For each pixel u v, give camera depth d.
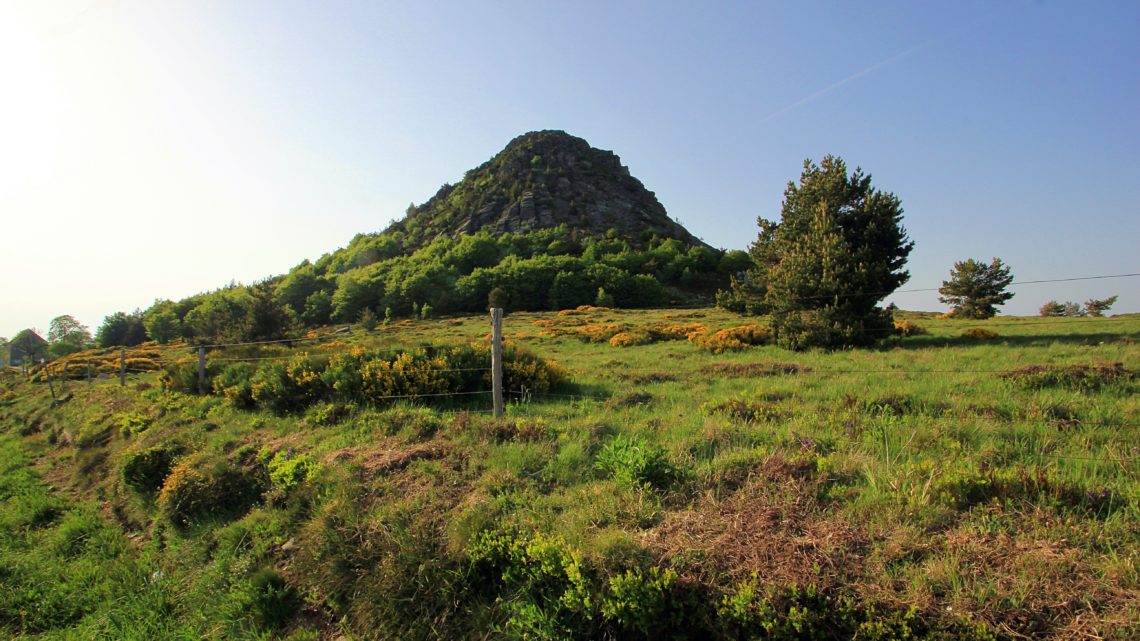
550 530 4.83
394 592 4.64
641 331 26.31
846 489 4.86
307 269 85.88
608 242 86.19
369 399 10.02
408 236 113.62
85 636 5.44
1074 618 3.17
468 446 7.06
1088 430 6.09
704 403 8.80
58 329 93.25
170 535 6.98
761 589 3.75
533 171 121.69
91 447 12.18
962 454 5.58
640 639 3.90
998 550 3.74
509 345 12.33
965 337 18.45
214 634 5.09
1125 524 3.90
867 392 8.91
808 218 21.52
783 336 19.16
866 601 3.49
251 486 7.27
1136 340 14.11
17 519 8.88
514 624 4.17
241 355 16.08
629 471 5.41
